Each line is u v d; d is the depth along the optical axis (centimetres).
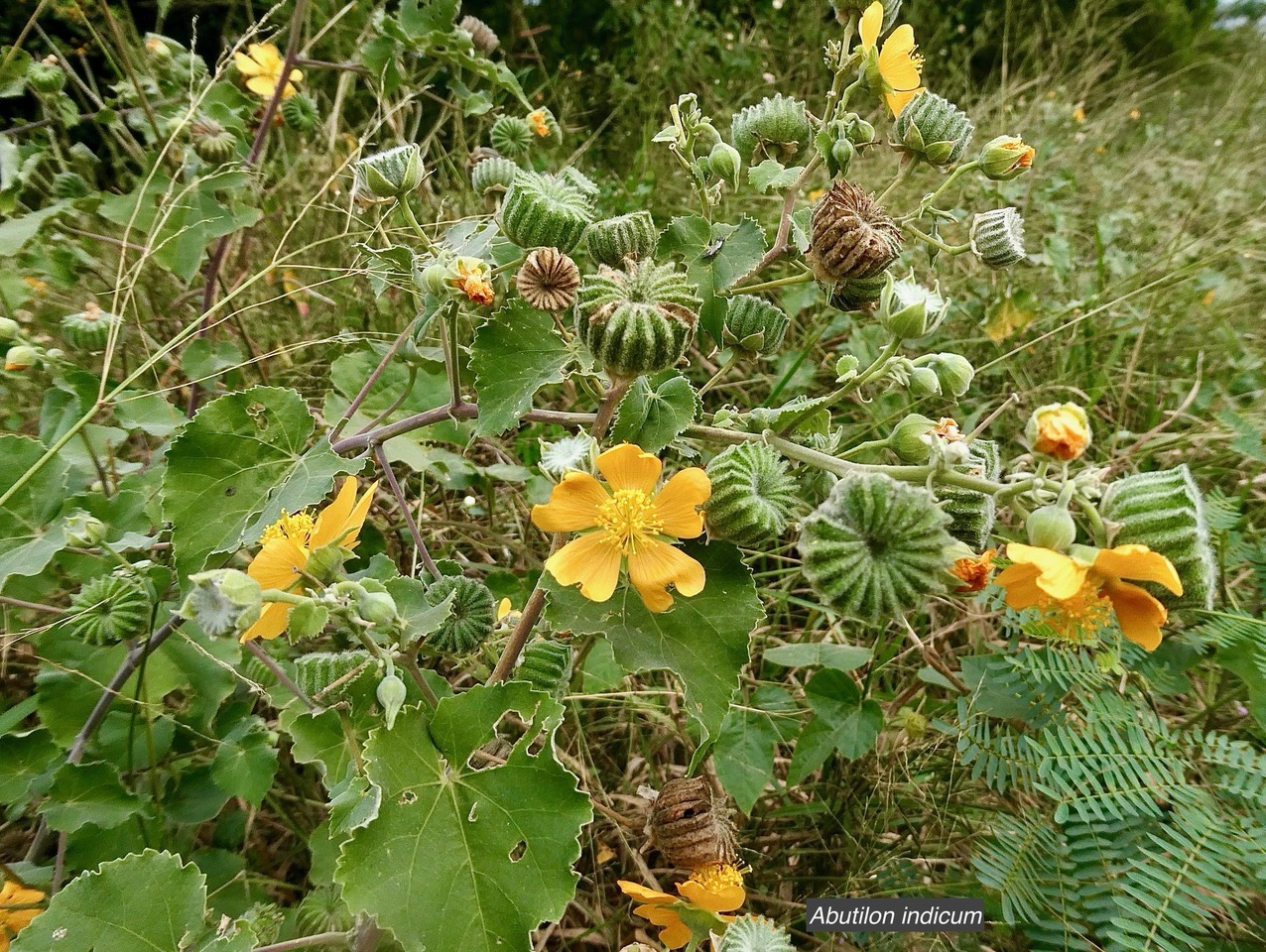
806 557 12
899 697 22
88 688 17
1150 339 34
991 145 18
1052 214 40
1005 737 18
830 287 16
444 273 15
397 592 14
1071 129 55
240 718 17
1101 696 18
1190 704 22
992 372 32
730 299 18
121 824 16
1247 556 22
